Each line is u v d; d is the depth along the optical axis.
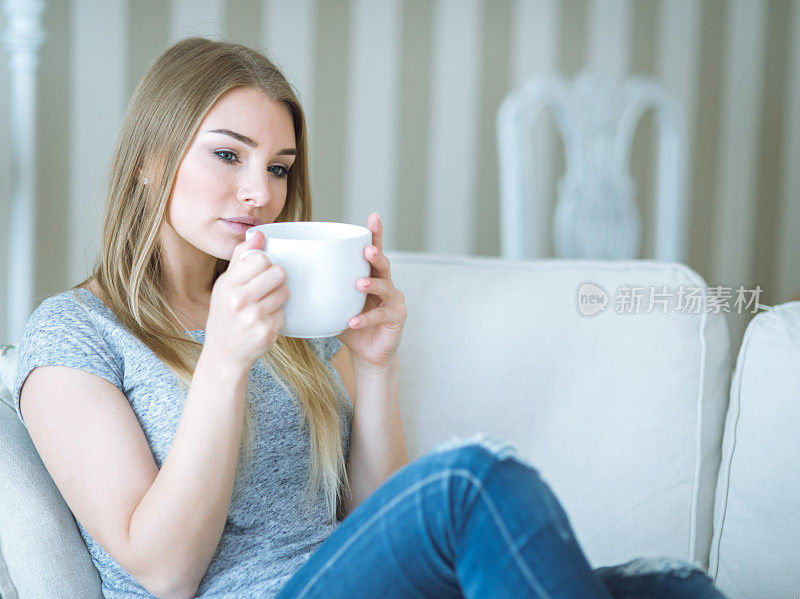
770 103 3.36
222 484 0.99
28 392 1.10
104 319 1.16
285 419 1.19
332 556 0.92
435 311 1.41
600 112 2.76
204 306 1.32
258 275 0.90
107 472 1.03
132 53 2.73
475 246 3.18
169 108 1.16
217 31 2.83
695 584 0.92
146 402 1.11
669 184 2.89
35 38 2.41
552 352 1.38
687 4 3.23
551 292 1.42
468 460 0.85
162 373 1.13
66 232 2.72
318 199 3.06
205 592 1.07
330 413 1.24
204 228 1.17
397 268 1.46
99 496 1.02
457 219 3.15
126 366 1.13
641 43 3.22
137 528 0.99
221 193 1.16
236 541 1.12
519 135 2.71
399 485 0.89
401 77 3.05
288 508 1.18
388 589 0.88
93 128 2.71
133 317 1.20
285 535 1.16
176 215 1.18
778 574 1.25
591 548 1.32
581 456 1.34
